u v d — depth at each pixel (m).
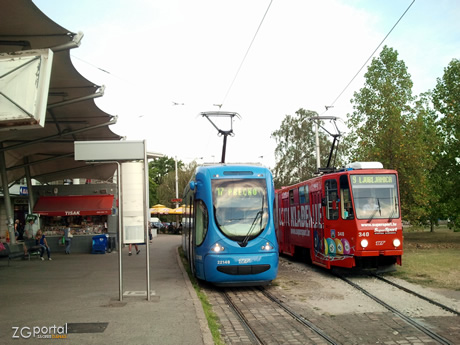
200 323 7.47
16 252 19.98
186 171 57.31
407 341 7.04
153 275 14.05
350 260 13.61
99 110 17.50
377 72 23.98
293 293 11.52
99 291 10.86
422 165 22.08
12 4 9.76
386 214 13.73
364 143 23.27
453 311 8.88
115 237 25.47
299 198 18.31
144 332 6.89
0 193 29.88
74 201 24.84
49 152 24.33
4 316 8.03
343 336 7.37
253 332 7.71
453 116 26.59
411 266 15.30
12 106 8.35
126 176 9.82
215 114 20.25
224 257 11.71
